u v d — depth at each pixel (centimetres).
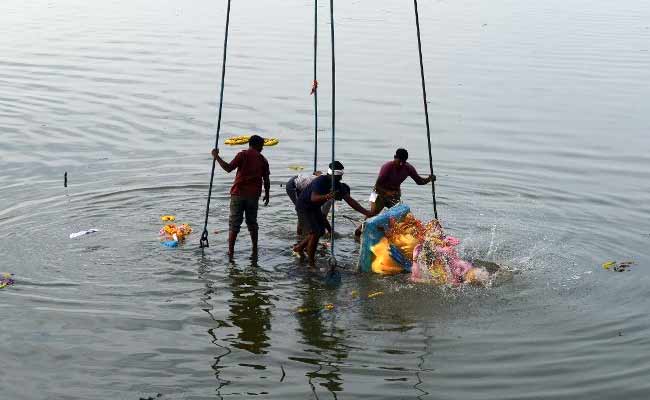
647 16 3428
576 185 1419
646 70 2341
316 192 1068
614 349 867
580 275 1056
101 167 1480
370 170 1489
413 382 806
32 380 802
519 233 1200
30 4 3584
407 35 2828
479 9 3562
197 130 1723
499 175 1469
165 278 1035
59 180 1404
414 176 1187
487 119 1828
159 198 1327
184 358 848
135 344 872
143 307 955
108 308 949
